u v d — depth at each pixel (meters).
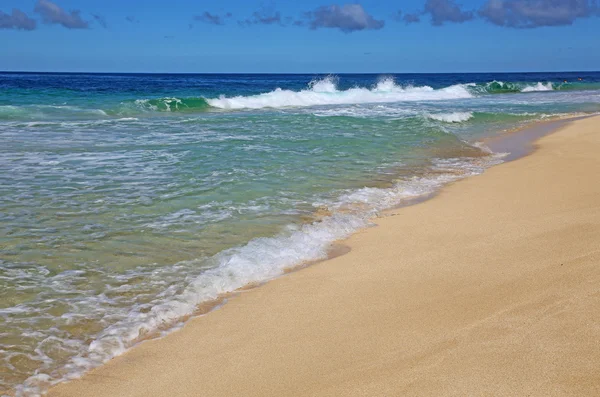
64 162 10.03
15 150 11.13
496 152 12.99
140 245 5.88
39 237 6.00
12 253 5.53
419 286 4.71
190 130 15.07
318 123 17.08
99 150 11.40
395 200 8.12
